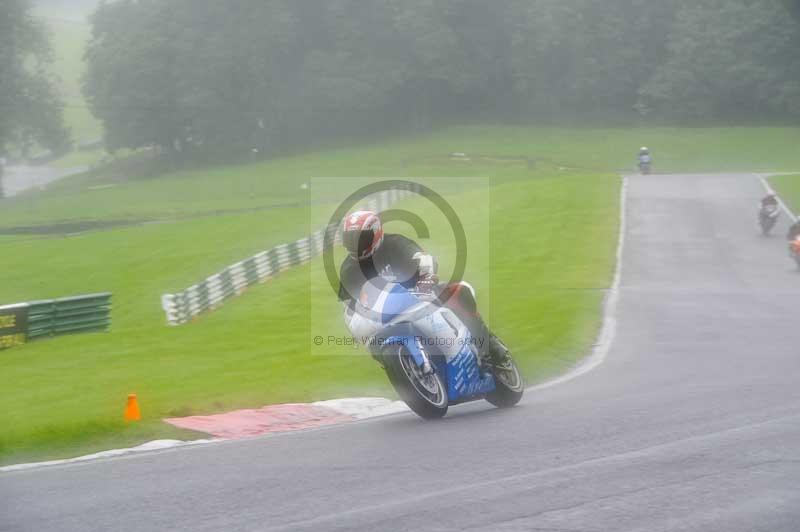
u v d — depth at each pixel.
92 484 10.12
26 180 157.75
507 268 45.41
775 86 137.25
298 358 22.00
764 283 40.72
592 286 39.41
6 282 55.69
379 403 15.90
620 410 12.98
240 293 42.12
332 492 9.02
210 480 9.89
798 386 14.71
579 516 7.86
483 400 15.68
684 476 9.06
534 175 117.12
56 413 15.26
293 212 84.31
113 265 58.91
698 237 55.94
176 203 110.69
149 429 13.95
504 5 156.12
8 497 9.68
